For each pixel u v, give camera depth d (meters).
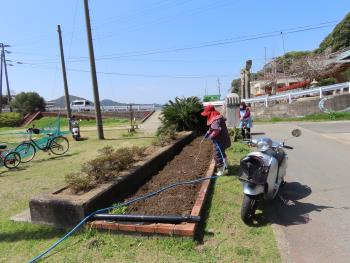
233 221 5.54
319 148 11.92
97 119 20.19
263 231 5.17
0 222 6.14
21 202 7.50
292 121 24.34
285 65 60.88
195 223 5.04
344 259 4.32
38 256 4.70
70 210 5.50
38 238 5.32
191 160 9.84
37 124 42.69
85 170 6.74
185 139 13.04
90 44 19.95
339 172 8.49
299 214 5.82
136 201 6.30
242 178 5.43
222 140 8.16
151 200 6.35
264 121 25.95
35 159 14.02
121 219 5.31
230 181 7.68
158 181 7.71
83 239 5.09
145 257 4.52
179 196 6.46
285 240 4.86
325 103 25.77
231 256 4.45
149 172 8.29
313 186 7.39
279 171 6.21
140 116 43.00
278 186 6.07
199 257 4.43
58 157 14.27
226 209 6.03
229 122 17.91
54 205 5.61
